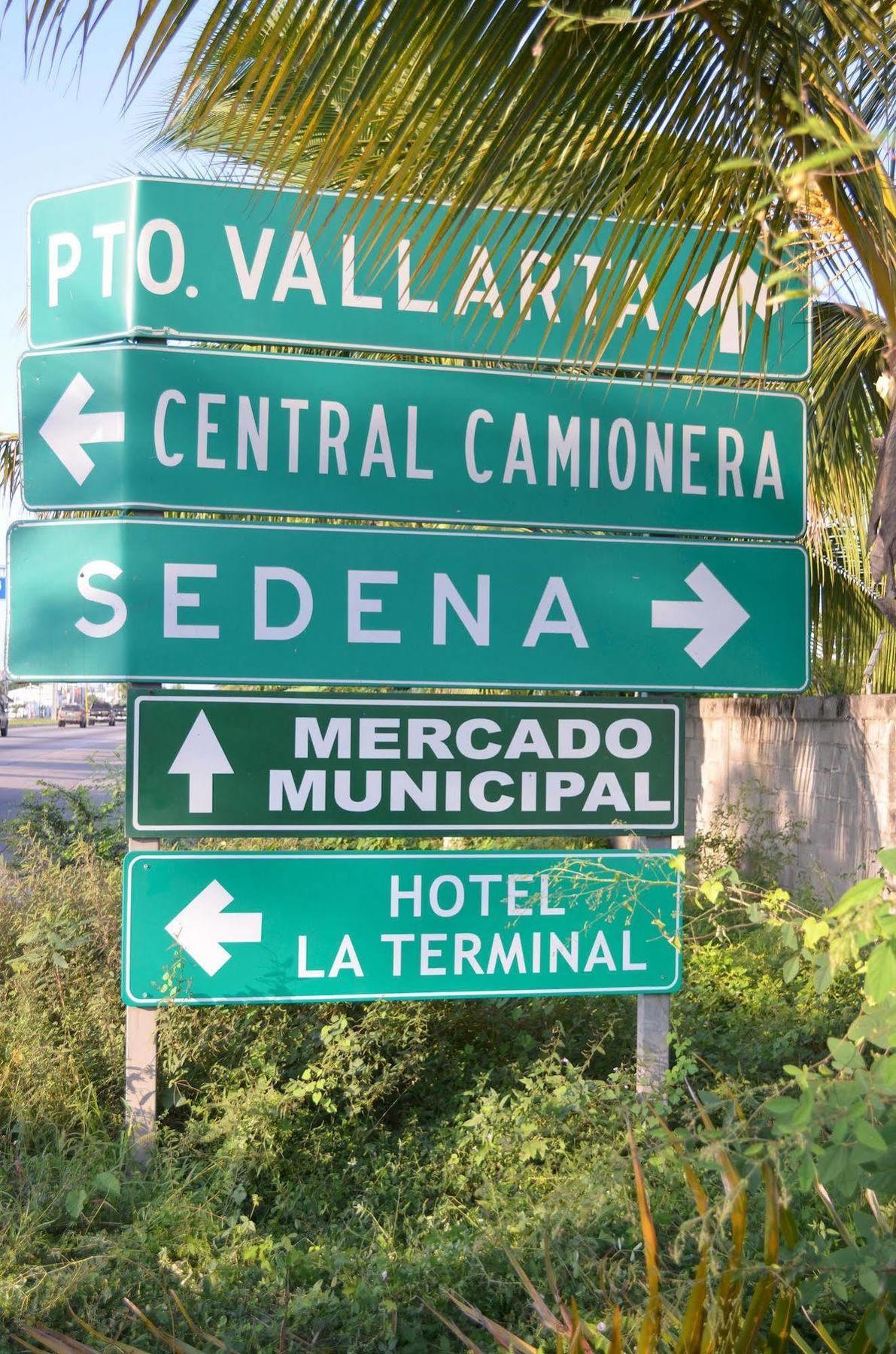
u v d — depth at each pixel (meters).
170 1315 3.00
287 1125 4.26
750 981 5.68
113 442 4.17
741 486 4.56
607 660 4.45
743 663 4.56
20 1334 2.89
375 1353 2.96
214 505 4.20
